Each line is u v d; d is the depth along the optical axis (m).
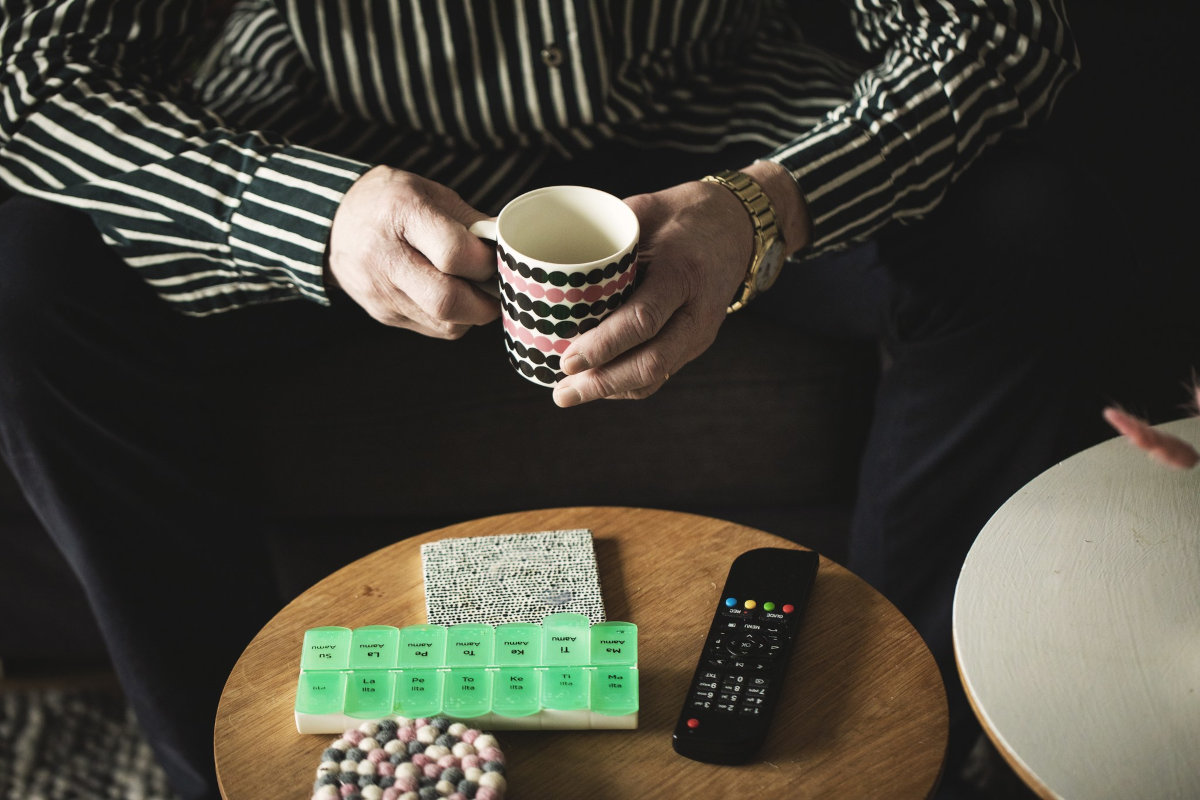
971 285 1.17
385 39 1.19
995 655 0.85
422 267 0.99
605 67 1.22
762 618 0.92
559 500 1.37
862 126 1.13
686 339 0.97
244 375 1.30
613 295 0.91
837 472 1.36
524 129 1.24
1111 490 0.95
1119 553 0.90
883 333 1.26
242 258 1.10
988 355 1.18
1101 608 0.87
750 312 1.32
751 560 0.97
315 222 1.04
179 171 1.09
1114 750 0.80
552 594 0.96
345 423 1.31
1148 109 1.69
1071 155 1.63
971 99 1.15
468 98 1.22
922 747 0.85
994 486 1.23
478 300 0.99
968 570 0.90
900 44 1.20
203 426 1.24
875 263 1.21
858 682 0.89
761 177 1.08
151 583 1.16
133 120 1.12
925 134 1.13
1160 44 1.79
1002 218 1.16
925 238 1.19
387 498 1.35
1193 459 0.76
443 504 1.37
